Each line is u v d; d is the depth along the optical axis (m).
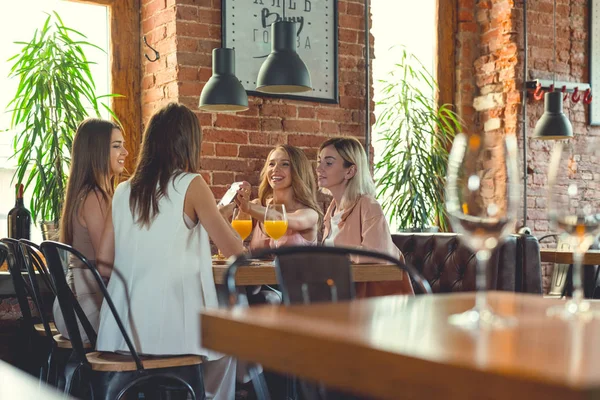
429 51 5.43
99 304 2.72
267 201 4.03
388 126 5.11
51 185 3.85
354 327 0.96
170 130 2.54
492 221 1.06
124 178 4.36
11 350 3.84
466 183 1.07
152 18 4.41
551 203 1.16
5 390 0.63
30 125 3.85
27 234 3.55
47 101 4.04
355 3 4.76
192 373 2.40
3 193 4.16
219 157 4.28
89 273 2.73
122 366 2.29
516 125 5.25
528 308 1.18
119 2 4.48
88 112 4.39
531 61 5.36
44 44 4.02
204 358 2.44
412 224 4.88
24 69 3.90
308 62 4.55
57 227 3.60
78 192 2.83
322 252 1.59
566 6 5.52
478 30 5.53
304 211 3.76
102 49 4.10
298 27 4.52
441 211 4.94
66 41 4.04
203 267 2.51
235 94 3.84
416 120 4.98
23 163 3.76
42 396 0.61
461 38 5.48
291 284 1.54
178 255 2.46
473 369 0.72
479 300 1.10
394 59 5.25
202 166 4.23
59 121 3.91
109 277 2.59
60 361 2.72
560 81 5.46
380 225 3.01
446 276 3.52
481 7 5.50
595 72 5.59
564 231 1.16
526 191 5.30
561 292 4.64
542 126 4.99
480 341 0.86
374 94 5.11
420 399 0.77
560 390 0.64
